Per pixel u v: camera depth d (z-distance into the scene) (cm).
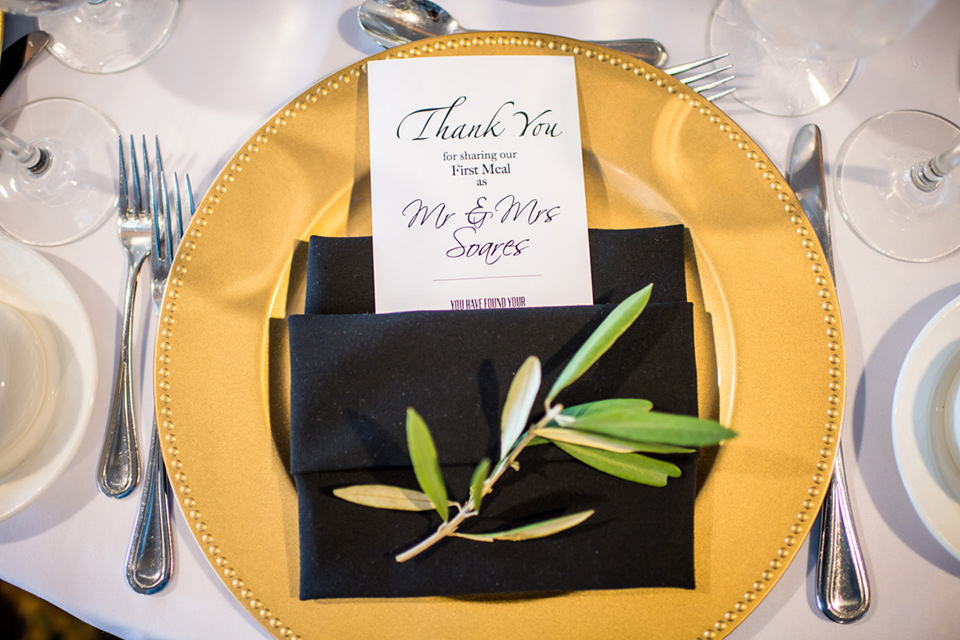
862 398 47
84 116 49
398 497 42
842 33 42
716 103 50
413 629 43
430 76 47
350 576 43
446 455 43
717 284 46
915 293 48
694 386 44
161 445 44
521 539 42
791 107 49
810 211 48
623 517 43
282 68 50
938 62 50
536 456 43
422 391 43
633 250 45
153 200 47
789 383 45
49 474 44
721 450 44
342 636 43
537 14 50
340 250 45
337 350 44
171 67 49
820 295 45
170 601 45
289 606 43
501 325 44
